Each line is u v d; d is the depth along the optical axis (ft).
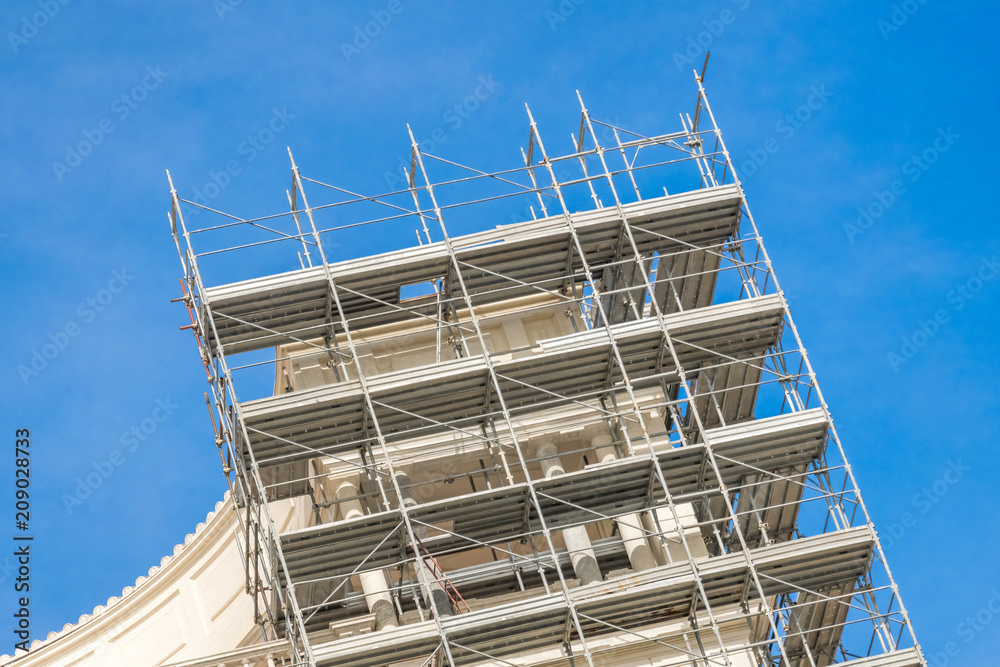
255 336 162.30
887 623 146.00
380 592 147.54
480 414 159.12
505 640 143.13
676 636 147.64
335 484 161.68
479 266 163.02
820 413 151.23
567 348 154.10
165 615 185.37
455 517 148.87
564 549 173.78
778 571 146.51
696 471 152.56
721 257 167.22
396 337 169.89
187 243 158.20
